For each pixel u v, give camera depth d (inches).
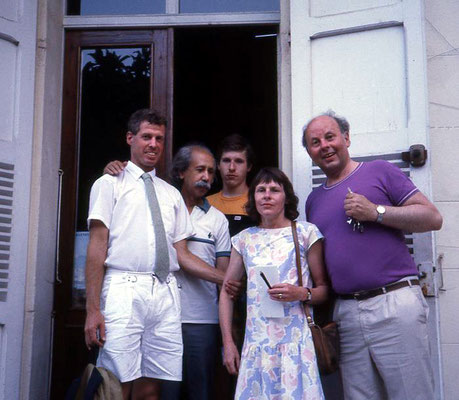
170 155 127.1
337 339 85.5
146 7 132.0
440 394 96.7
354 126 107.2
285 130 118.2
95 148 129.0
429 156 100.9
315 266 88.0
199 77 191.9
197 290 100.3
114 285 88.3
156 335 90.0
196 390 98.3
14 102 111.9
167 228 93.6
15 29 113.0
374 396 85.2
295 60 112.3
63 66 130.2
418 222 83.7
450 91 113.0
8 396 104.7
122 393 84.3
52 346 121.1
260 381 83.0
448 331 106.6
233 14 129.4
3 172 108.0
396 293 83.7
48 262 118.8
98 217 89.0
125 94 130.5
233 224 110.3
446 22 114.7
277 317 83.4
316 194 95.1
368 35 108.7
